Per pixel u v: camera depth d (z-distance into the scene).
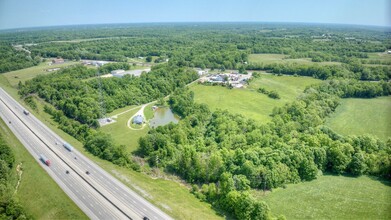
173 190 106.00
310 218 88.50
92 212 89.50
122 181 106.88
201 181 112.44
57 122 168.25
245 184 99.12
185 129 148.38
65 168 114.81
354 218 87.69
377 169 111.44
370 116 174.50
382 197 96.88
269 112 183.75
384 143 126.44
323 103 179.38
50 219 88.81
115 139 153.12
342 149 115.56
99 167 116.62
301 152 112.12
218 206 96.12
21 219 88.00
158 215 88.25
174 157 126.62
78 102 185.50
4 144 120.31
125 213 88.88
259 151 114.12
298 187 104.50
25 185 105.00
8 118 166.62
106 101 196.00
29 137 142.75
